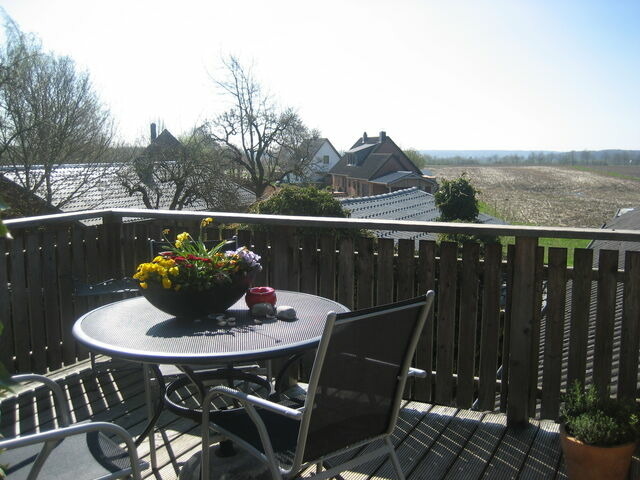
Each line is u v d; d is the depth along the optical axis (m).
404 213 21.89
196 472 2.49
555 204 50.12
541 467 2.81
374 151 55.38
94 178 17.08
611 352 3.01
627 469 2.54
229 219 3.80
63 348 4.02
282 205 13.48
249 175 29.66
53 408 3.43
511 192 59.09
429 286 3.39
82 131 16.12
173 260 2.37
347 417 1.96
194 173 21.50
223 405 3.44
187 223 4.14
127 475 1.78
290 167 30.02
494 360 3.30
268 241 3.90
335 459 2.87
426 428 3.21
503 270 3.24
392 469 2.79
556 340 3.12
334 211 13.55
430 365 3.49
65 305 4.01
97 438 2.00
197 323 2.41
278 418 2.19
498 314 3.26
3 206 1.18
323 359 1.77
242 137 28.03
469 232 3.16
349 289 3.65
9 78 14.32
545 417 3.20
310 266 3.76
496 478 2.72
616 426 2.50
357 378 1.93
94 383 3.80
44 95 15.02
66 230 3.99
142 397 3.60
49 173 15.37
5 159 14.86
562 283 3.07
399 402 2.12
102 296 4.32
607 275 2.97
